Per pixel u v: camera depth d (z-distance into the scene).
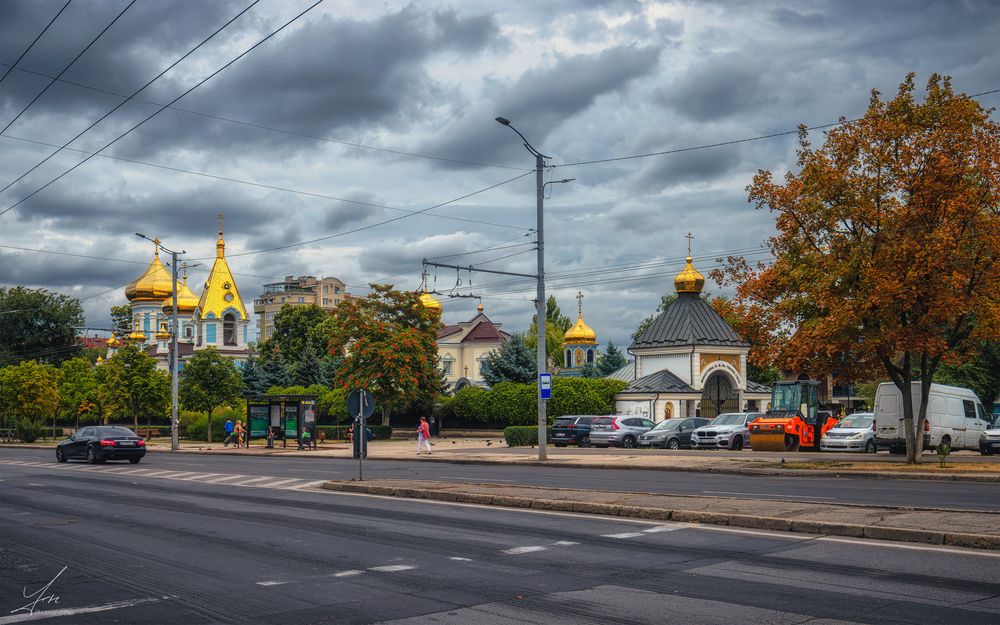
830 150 27.31
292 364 89.50
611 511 15.72
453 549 12.20
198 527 15.12
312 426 51.06
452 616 8.29
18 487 24.73
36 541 13.73
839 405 81.19
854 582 9.41
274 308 188.38
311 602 8.99
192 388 65.06
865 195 26.41
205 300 104.50
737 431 42.75
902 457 32.59
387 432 61.09
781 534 12.88
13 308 111.44
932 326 25.95
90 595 9.54
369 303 62.62
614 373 70.75
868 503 16.17
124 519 16.53
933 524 12.39
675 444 45.41
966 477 22.56
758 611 8.21
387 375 57.75
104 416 73.50
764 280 28.73
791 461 29.64
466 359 94.75
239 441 55.81
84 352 117.94
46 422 92.50
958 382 48.41
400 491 20.52
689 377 59.66
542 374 33.53
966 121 25.52
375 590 9.53
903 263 25.12
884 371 28.41
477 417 61.47
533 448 46.28
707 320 62.44
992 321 25.06
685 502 15.80
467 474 27.56
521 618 8.15
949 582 9.34
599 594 9.09
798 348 27.53
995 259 25.55
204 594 9.48
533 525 14.51
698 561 10.89
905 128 25.73
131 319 122.75
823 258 27.12
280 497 20.62
